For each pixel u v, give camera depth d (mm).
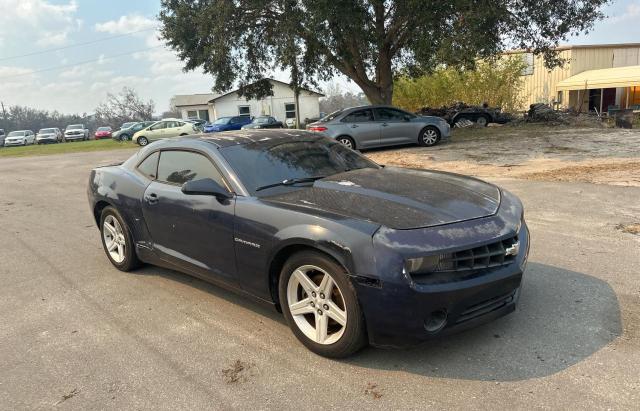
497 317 3143
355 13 14570
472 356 3125
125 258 5176
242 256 3650
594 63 35312
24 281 5230
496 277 2982
